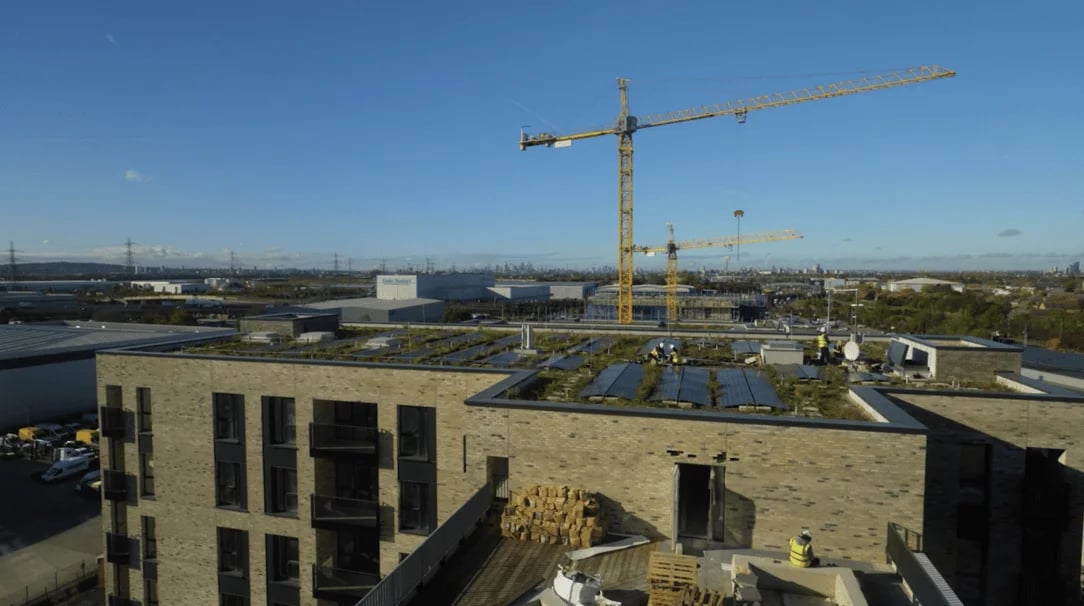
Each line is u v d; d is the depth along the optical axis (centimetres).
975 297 13400
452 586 1627
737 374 2691
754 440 1769
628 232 12988
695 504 1862
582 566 1700
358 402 2503
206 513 2617
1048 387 2230
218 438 2608
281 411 2548
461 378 2292
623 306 12975
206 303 16675
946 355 2564
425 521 2369
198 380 2606
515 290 18412
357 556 2616
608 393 2262
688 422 1820
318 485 2467
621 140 12912
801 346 3228
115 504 2808
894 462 1670
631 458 1872
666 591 1481
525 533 1870
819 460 1722
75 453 5878
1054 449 1981
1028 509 1995
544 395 2273
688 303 14125
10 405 6788
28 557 4034
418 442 2375
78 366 7500
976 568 2036
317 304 12825
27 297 15100
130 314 13675
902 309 13200
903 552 1534
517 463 1980
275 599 2528
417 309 11838
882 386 2338
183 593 2662
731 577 1530
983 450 2047
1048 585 1973
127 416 2741
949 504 2045
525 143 13038
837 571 1497
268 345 3400
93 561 3981
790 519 1744
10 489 5266
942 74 10475
